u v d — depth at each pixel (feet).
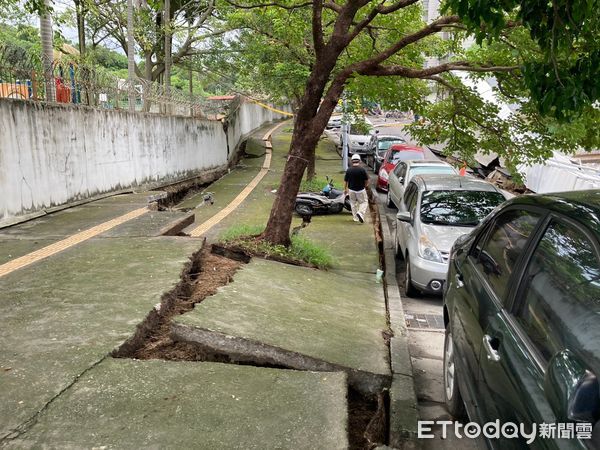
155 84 51.98
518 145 29.86
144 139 47.11
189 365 12.70
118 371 12.05
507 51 24.50
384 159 60.70
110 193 40.50
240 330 14.76
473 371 10.65
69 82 36.19
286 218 27.37
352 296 22.97
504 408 8.43
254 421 10.53
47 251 22.13
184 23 73.92
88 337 13.50
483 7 13.42
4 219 27.45
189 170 59.36
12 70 29.58
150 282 17.72
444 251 24.64
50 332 13.82
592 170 41.32
